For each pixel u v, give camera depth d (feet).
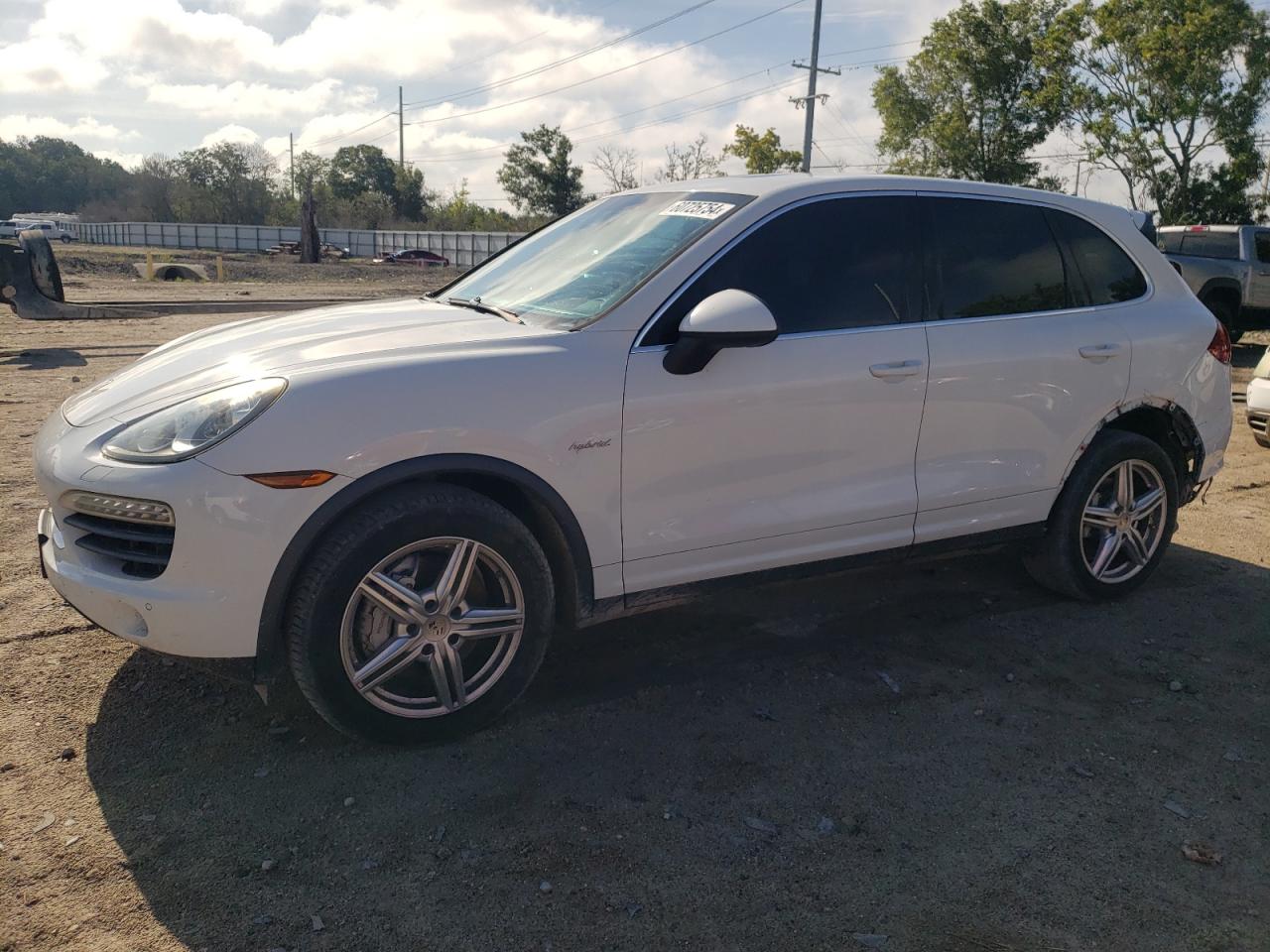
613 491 10.46
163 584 9.04
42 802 9.11
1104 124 113.39
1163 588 15.43
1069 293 13.73
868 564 12.49
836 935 7.79
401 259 189.78
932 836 9.07
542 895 8.12
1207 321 14.93
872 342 11.81
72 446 9.79
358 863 8.45
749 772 10.02
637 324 10.64
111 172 473.67
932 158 139.23
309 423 9.10
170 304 62.64
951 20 129.70
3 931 7.50
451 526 9.68
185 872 8.25
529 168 224.53
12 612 13.05
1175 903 8.27
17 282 49.16
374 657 9.64
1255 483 22.22
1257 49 106.01
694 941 7.68
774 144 153.89
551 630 10.55
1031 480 13.35
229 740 10.27
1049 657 12.88
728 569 11.41
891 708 11.42
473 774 9.82
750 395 10.96
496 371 9.87
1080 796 9.77
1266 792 9.96
